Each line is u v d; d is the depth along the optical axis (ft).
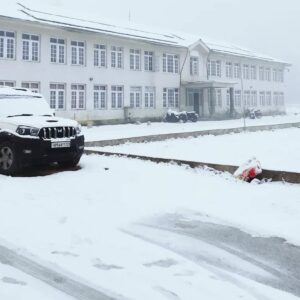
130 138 60.59
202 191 24.89
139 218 19.38
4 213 19.38
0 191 24.00
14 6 99.86
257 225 18.39
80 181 26.96
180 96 130.31
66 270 13.28
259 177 28.58
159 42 117.70
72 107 101.65
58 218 18.83
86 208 20.65
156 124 110.63
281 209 20.98
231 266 14.25
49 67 96.07
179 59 129.29
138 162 35.37
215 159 42.57
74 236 16.46
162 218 19.49
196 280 12.89
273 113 177.47
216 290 12.23
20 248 15.03
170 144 59.36
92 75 105.40
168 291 12.01
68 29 96.58
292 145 57.16
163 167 32.81
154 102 122.52
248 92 161.99
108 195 23.34
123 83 113.29
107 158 38.24
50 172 31.24
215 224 18.74
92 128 93.97
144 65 119.44
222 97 146.82
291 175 27.37
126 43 113.80
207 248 15.89
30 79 92.68
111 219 19.02
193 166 32.94
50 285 12.26
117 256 14.62
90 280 12.60
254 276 13.50
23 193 23.50
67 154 31.01
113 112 111.14
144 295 11.69
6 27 88.43
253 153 48.16
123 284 12.38
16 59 90.12
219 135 74.95
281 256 15.20
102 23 115.75
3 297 11.43
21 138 29.27
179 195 23.75
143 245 15.87
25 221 18.20
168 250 15.53
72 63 101.40
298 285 12.94
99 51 107.65
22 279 12.63
